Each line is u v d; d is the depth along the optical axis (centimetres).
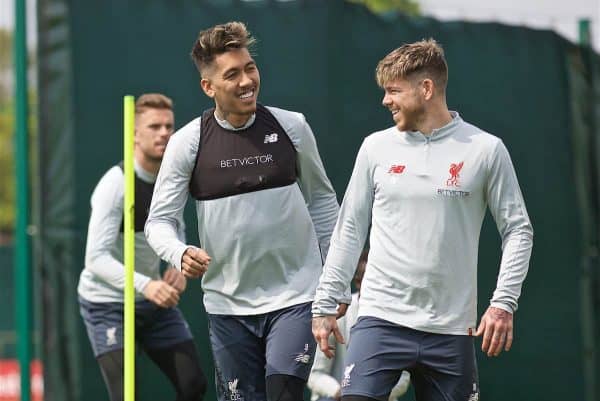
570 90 2525
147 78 2195
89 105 2159
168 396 2245
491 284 2373
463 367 1387
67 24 2141
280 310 1530
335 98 2277
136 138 1884
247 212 1514
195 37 2228
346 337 1773
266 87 2245
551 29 2500
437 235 1366
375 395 1388
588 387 2495
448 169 1370
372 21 2334
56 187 2144
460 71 2400
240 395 1577
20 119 2134
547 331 2458
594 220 2531
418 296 1380
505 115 2438
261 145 1513
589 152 2539
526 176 2453
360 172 1428
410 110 1380
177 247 1485
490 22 2438
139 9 2192
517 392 2423
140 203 1889
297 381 1515
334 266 1429
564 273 2484
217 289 1570
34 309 2202
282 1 2270
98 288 1916
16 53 2131
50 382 2145
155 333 1909
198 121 1536
